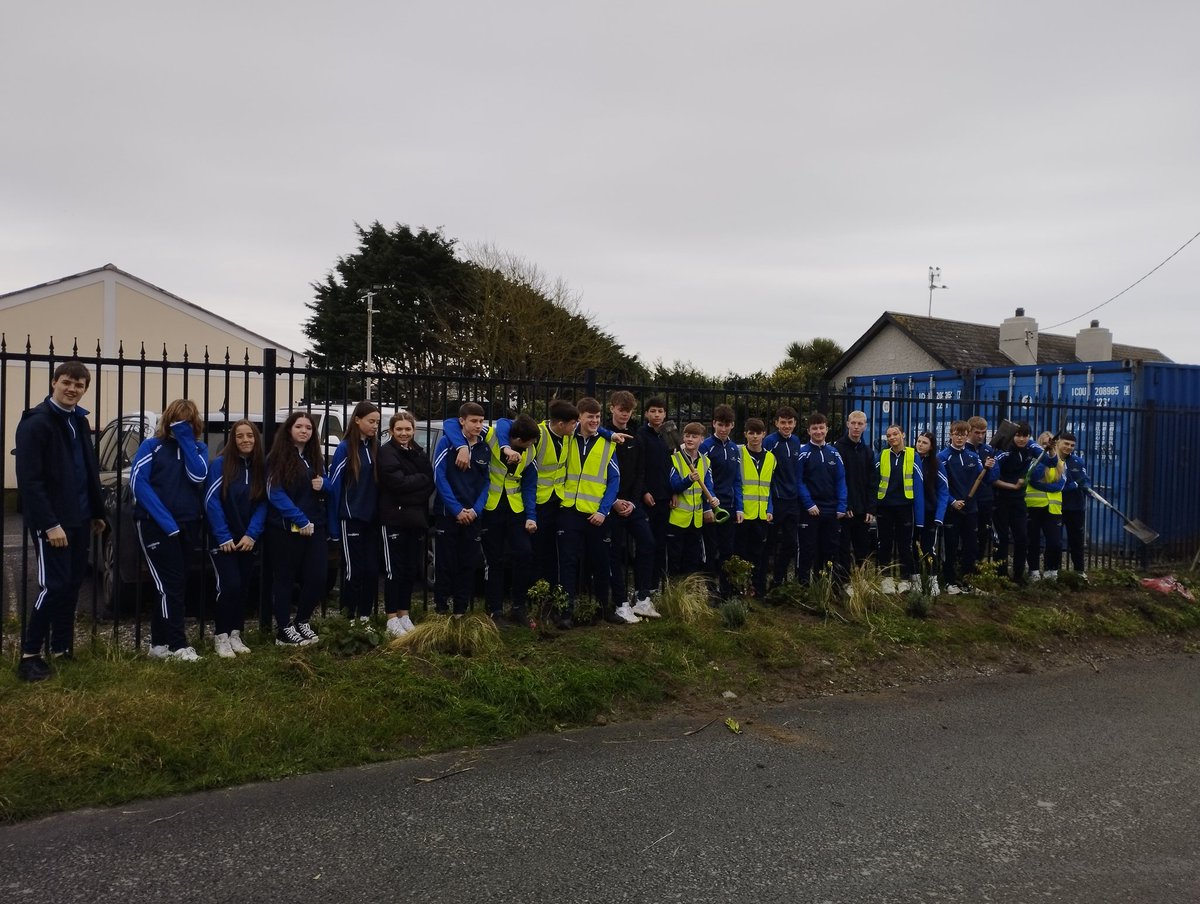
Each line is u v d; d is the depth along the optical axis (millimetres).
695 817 3736
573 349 28906
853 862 3369
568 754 4441
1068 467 8445
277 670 4895
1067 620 7211
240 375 17109
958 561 8086
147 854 3285
